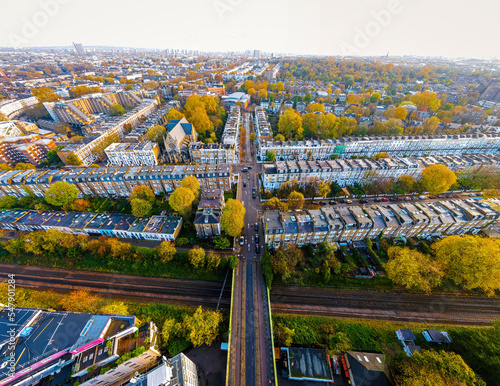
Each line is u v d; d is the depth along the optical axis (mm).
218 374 82562
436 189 151625
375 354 82812
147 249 121375
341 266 109562
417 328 94312
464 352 83500
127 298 106938
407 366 76188
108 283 113500
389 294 106500
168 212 146000
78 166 194500
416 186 161875
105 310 91562
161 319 97750
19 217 140000
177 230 131500
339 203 155875
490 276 94438
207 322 86938
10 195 155375
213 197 136125
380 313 99688
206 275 114625
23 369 70250
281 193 160000
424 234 127375
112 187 160125
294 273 108375
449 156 183250
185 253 117375
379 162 172625
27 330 78188
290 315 98125
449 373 71375
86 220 137875
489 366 74438
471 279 97625
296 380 79875
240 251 122375
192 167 165125
